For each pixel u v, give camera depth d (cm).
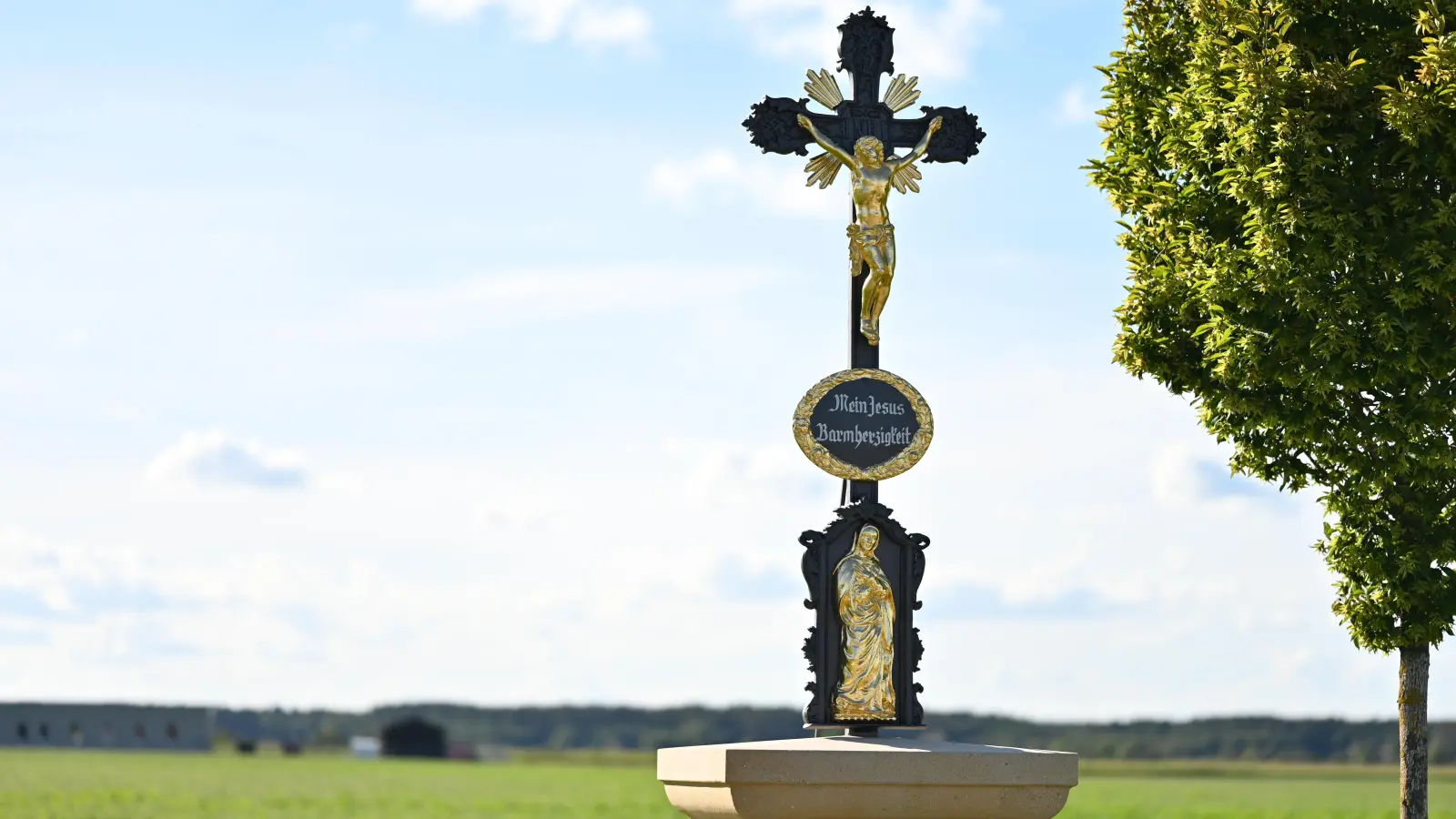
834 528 1869
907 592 1873
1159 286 2161
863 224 1936
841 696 1844
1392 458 1977
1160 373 2170
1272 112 1959
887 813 1698
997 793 1714
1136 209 2219
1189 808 7681
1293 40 2014
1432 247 1906
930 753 1700
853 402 1897
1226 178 2014
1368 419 2000
